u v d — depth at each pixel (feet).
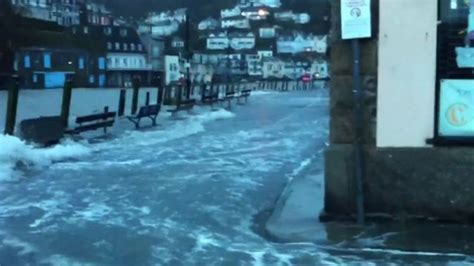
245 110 107.86
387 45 25.34
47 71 290.35
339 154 26.02
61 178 38.17
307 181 35.73
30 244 24.04
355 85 25.34
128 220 27.78
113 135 61.26
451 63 24.94
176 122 77.30
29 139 49.19
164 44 410.31
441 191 25.30
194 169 41.45
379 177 25.77
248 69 420.77
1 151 41.14
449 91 25.03
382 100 25.52
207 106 107.45
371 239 23.62
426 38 25.02
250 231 26.27
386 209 25.84
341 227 25.29
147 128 69.31
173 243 24.26
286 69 432.66
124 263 21.89
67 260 22.20
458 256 21.86
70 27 361.10
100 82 344.28
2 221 27.55
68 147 48.65
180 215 28.84
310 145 54.39
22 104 109.60
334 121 26.12
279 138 60.39
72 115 84.28
